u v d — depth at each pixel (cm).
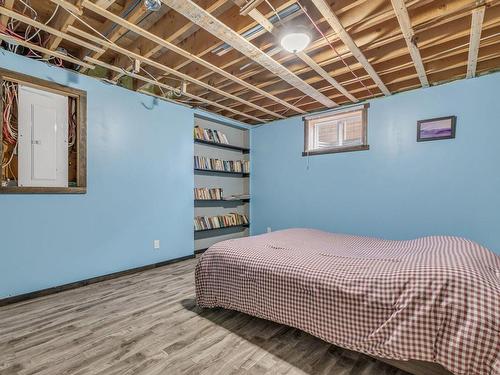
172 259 400
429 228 341
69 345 186
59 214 289
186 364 166
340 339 159
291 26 218
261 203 517
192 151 430
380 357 156
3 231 254
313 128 453
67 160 300
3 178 258
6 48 256
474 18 208
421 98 346
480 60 280
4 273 254
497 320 120
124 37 265
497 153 299
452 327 128
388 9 203
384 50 268
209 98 402
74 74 299
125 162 345
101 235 322
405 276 148
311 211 447
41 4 221
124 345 186
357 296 155
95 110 316
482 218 308
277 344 188
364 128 389
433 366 142
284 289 184
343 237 290
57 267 287
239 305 209
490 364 118
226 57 284
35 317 227
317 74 318
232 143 527
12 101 264
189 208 426
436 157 336
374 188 383
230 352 179
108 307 247
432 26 225
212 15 224
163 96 381
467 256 166
